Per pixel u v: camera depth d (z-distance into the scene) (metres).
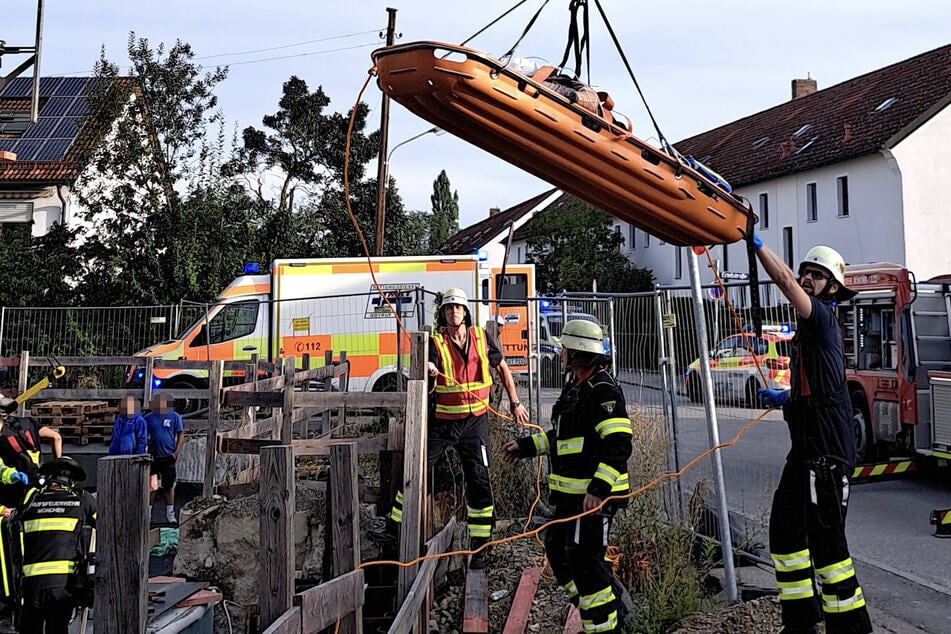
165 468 10.01
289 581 3.45
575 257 37.06
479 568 6.39
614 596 4.79
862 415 11.45
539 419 9.80
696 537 6.57
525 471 8.13
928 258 25.69
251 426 8.59
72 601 5.30
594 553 4.73
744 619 5.03
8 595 5.62
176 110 22.72
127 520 2.64
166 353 16.17
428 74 3.54
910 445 10.45
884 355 10.98
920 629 5.40
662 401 7.20
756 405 6.94
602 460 4.73
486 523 6.46
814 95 35.62
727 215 4.16
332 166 26.67
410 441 5.48
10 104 30.09
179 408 15.61
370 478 8.29
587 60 4.37
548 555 4.96
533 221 38.53
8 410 7.29
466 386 6.54
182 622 5.55
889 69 31.38
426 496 6.43
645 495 6.36
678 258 35.97
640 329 7.68
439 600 6.33
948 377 9.78
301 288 16.39
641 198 4.03
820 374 4.17
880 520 8.52
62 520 5.31
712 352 6.97
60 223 23.42
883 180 26.27
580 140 3.81
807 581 4.24
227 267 22.98
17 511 5.50
